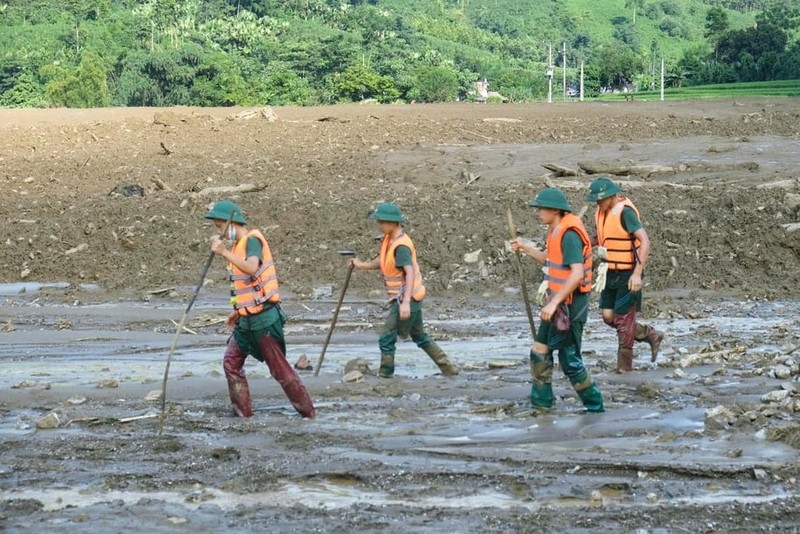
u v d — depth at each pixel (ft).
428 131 225.76
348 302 106.73
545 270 59.36
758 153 185.37
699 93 599.57
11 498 44.93
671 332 88.02
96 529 41.19
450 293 111.34
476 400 63.05
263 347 58.18
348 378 68.59
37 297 110.42
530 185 156.35
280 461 49.70
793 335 84.79
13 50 641.81
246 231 58.44
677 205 137.28
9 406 62.59
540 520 41.70
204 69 555.28
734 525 41.24
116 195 158.61
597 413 58.59
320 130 232.73
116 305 105.81
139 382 68.95
